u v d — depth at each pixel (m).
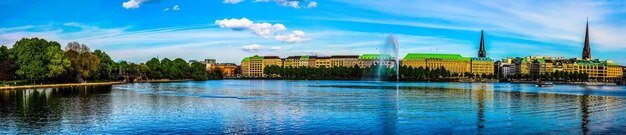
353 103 104.69
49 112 82.19
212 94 140.12
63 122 69.81
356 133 61.59
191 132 61.94
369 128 65.19
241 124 68.44
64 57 198.62
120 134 60.41
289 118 75.06
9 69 185.62
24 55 184.62
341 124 68.62
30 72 182.75
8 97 118.25
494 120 73.12
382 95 138.00
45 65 187.75
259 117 76.12
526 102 109.88
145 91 156.12
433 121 71.88
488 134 61.03
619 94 155.50
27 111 83.56
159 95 132.38
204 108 90.62
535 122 71.00
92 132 61.69
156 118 74.31
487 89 197.12
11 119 72.62
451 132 62.28
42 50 189.12
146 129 63.84
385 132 62.25
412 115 79.38
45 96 122.69
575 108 93.44
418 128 65.25
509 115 79.75
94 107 91.62
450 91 170.12
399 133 61.59
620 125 68.12
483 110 88.06
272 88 192.50
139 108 89.88
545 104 103.81
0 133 60.81
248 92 154.50
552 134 61.09
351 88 197.00
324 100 114.12
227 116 77.19
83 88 173.38
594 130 63.94
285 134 60.78
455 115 79.44
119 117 75.38
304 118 75.06
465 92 162.25
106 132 61.75
